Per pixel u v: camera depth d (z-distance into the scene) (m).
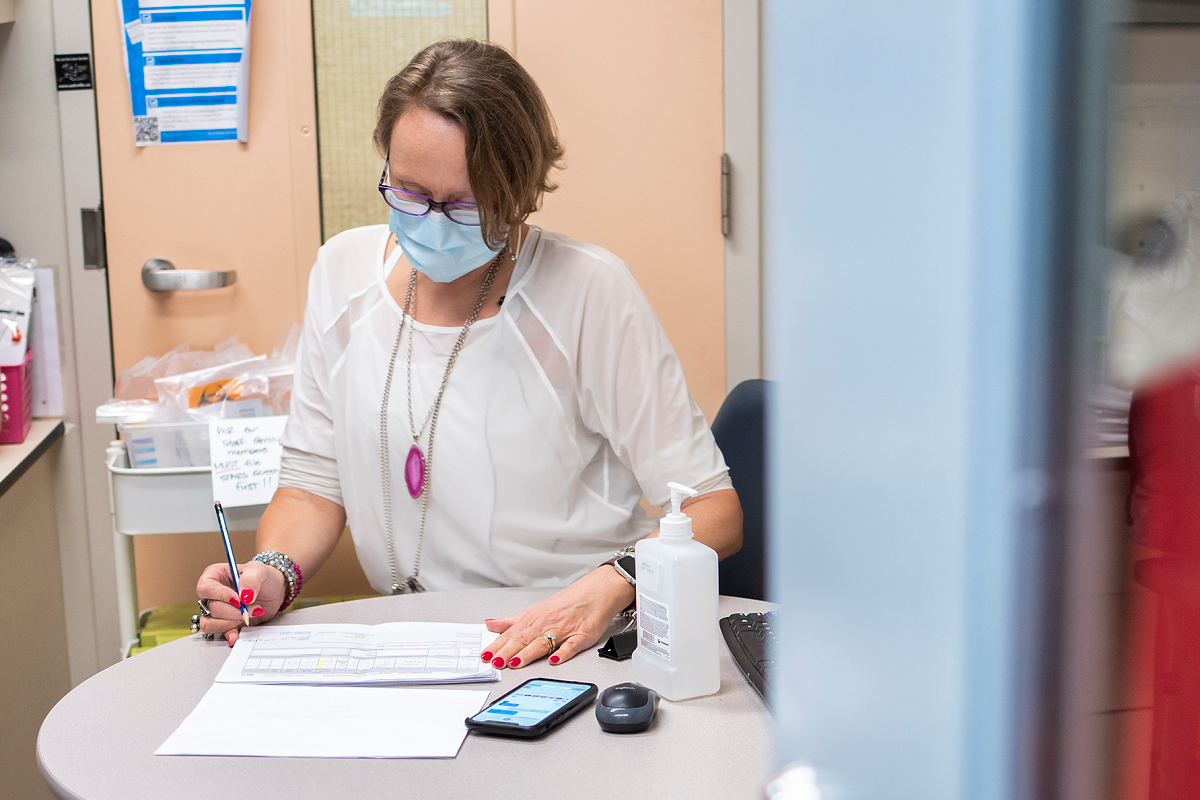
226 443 1.72
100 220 2.05
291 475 1.43
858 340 0.24
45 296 2.05
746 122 2.16
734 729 0.85
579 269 1.35
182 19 2.01
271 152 2.07
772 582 0.28
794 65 0.25
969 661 0.22
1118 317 0.21
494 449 1.33
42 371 2.07
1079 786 0.22
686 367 2.23
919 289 0.23
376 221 2.11
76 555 2.13
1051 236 0.21
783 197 0.26
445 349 1.35
